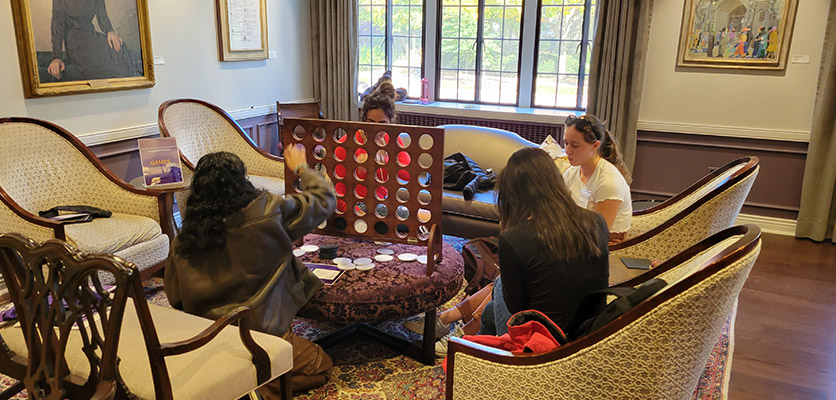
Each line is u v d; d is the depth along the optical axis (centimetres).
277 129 529
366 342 265
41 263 141
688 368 140
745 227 153
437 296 231
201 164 192
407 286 226
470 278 302
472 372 157
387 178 231
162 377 146
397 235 238
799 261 381
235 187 192
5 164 288
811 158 407
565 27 491
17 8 310
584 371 140
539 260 166
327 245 253
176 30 413
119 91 377
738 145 438
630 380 137
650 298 130
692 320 130
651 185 471
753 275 357
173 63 414
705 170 454
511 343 158
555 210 167
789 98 415
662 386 138
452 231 375
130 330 179
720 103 435
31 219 263
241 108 482
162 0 399
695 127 444
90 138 360
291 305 213
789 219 436
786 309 312
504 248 169
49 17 327
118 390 146
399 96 539
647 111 457
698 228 240
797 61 406
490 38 520
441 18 530
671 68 442
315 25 539
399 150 226
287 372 183
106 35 362
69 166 315
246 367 168
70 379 152
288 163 234
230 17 452
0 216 267
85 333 143
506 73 524
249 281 196
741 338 280
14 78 317
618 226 256
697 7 423
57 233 261
